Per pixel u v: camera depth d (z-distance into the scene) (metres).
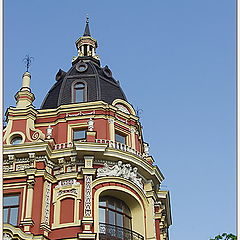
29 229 28.66
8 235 27.50
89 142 31.83
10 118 34.94
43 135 33.91
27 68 39.12
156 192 35.50
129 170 32.59
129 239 30.58
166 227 38.12
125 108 37.91
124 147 34.03
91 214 29.39
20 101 36.41
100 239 29.05
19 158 32.03
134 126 36.69
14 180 30.94
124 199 32.38
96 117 35.12
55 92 38.69
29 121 34.78
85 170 30.95
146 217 32.47
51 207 30.44
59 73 40.62
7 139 33.62
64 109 35.66
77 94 37.72
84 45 45.28
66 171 31.78
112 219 31.28
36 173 30.88
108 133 34.56
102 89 38.09
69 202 30.33
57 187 31.08
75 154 31.92
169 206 38.28
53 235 29.16
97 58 44.22
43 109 36.03
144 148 38.44
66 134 34.44
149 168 34.09
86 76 39.09
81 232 28.48
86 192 30.17
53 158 32.25
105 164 32.12
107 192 31.48
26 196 30.11
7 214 29.92
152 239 31.47
